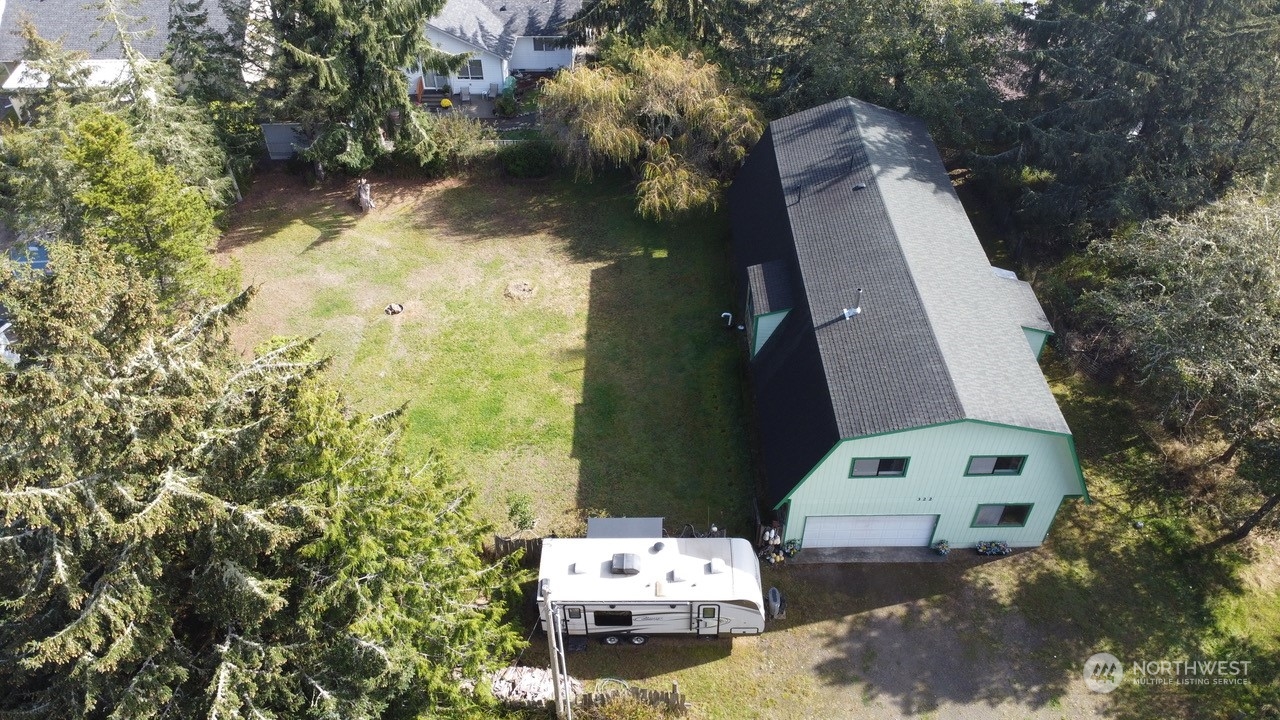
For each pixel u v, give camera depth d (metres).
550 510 26.17
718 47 42.44
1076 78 32.22
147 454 15.77
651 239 38.66
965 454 22.31
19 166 31.41
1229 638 22.72
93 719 16.47
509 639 19.33
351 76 37.25
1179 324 24.14
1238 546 25.08
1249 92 29.67
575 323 33.81
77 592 14.81
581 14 44.78
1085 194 32.91
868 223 29.12
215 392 17.58
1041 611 23.42
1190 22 29.64
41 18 45.88
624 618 21.95
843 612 23.42
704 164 38.19
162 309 25.84
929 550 25.23
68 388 15.19
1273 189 29.45
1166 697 21.39
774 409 25.83
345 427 17.67
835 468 22.59
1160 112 31.31
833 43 38.62
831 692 21.61
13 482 15.20
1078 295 32.34
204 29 45.00
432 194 42.12
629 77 37.62
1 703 16.39
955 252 28.78
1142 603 23.59
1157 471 27.33
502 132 45.50
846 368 23.89
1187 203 30.16
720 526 25.64
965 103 35.66
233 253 37.44
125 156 25.72
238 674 15.69
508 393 30.50
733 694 21.61
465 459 27.88
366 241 38.59
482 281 36.19
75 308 15.71
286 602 15.80
